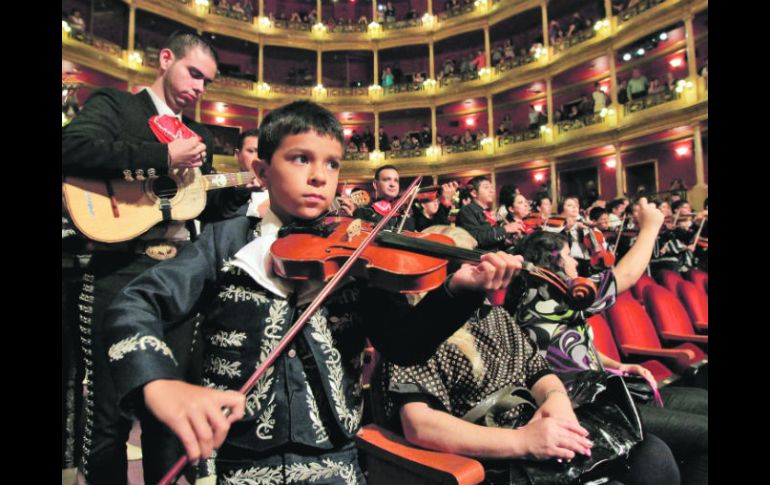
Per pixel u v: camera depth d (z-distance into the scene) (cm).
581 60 1745
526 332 197
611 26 1664
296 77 2270
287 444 98
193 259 104
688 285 409
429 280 115
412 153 2120
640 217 240
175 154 177
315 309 100
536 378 163
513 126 2109
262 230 117
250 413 97
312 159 108
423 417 139
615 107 1645
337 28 2223
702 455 202
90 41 1644
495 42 2188
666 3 1480
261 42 2148
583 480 150
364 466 188
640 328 314
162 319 95
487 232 466
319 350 102
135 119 182
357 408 108
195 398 77
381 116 2302
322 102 2184
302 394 100
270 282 104
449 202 476
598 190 1798
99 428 152
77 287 190
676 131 1520
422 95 2145
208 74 202
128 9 1830
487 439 134
